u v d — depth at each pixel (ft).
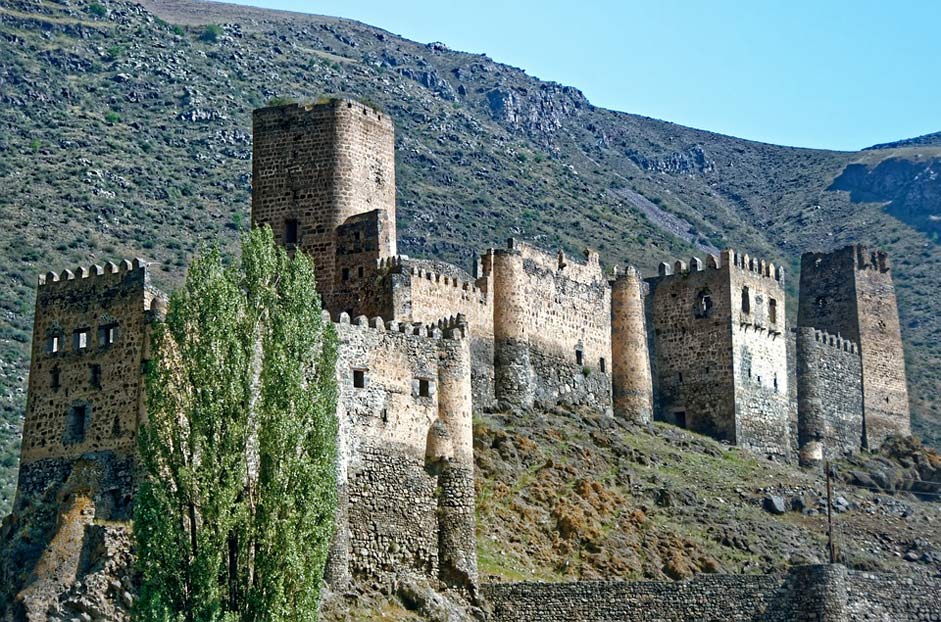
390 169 404.16
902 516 445.37
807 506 428.56
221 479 258.37
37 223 640.99
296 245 390.42
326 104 394.32
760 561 384.06
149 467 258.78
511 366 410.93
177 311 268.00
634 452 417.49
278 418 264.52
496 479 376.89
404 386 325.42
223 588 254.47
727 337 465.06
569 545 363.35
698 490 412.57
